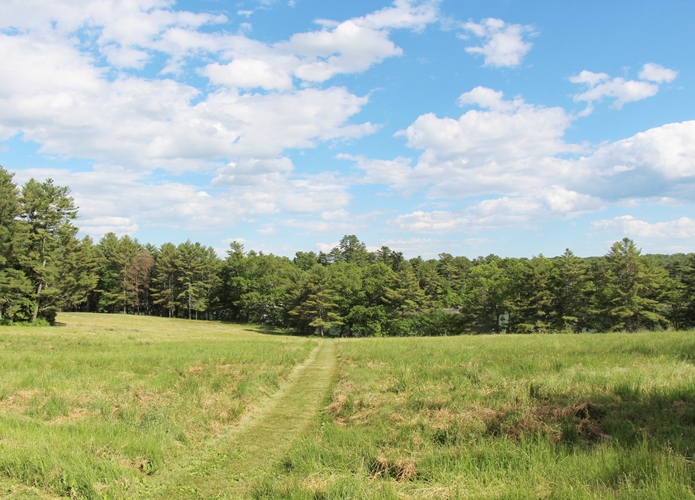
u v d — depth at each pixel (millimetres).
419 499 5766
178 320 91000
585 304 64062
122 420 9945
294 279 84562
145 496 6648
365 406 11586
